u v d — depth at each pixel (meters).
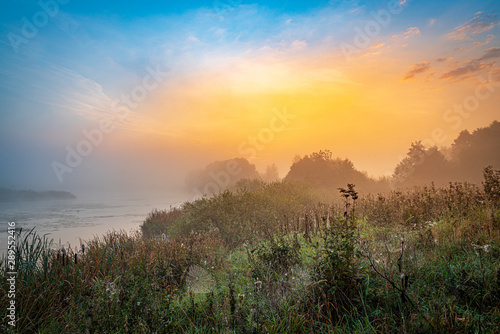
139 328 3.18
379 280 3.73
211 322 3.59
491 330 2.72
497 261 3.94
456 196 7.63
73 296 4.02
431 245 4.82
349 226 3.91
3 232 14.88
